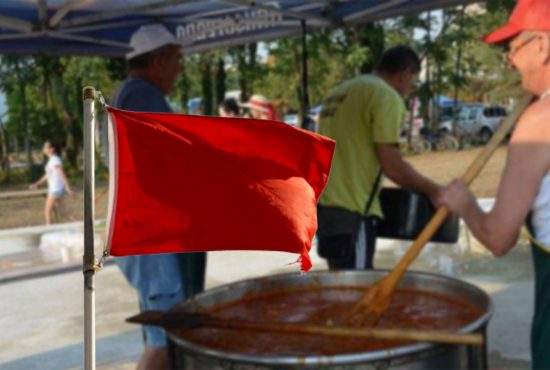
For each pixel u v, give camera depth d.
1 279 6.39
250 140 1.78
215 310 2.43
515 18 1.93
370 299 2.18
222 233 1.79
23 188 20.86
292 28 5.71
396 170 3.73
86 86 1.67
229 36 5.82
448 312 2.28
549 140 1.81
